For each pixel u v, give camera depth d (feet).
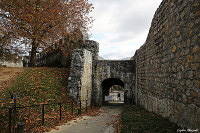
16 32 39.86
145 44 31.12
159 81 21.16
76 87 34.09
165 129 13.62
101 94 47.60
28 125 17.11
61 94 32.04
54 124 19.61
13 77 32.55
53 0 41.04
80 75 34.96
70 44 49.90
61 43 49.39
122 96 97.04
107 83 60.85
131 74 46.50
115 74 46.98
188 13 12.75
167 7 18.13
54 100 27.76
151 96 25.80
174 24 15.85
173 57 16.02
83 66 36.40
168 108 17.37
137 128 15.35
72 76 35.37
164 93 18.89
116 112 34.73
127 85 46.42
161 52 20.40
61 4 43.62
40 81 32.42
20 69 39.70
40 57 62.75
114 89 125.80
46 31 44.52
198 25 11.14
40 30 41.60
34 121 18.42
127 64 47.03
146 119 19.69
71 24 48.16
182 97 13.70
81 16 48.70
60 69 42.83
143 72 33.01
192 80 11.88
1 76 32.89
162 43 19.99
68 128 18.52
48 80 34.37
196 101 11.21
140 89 36.40
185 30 13.30
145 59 31.12
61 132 16.88
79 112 28.30
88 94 41.70
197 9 11.30
